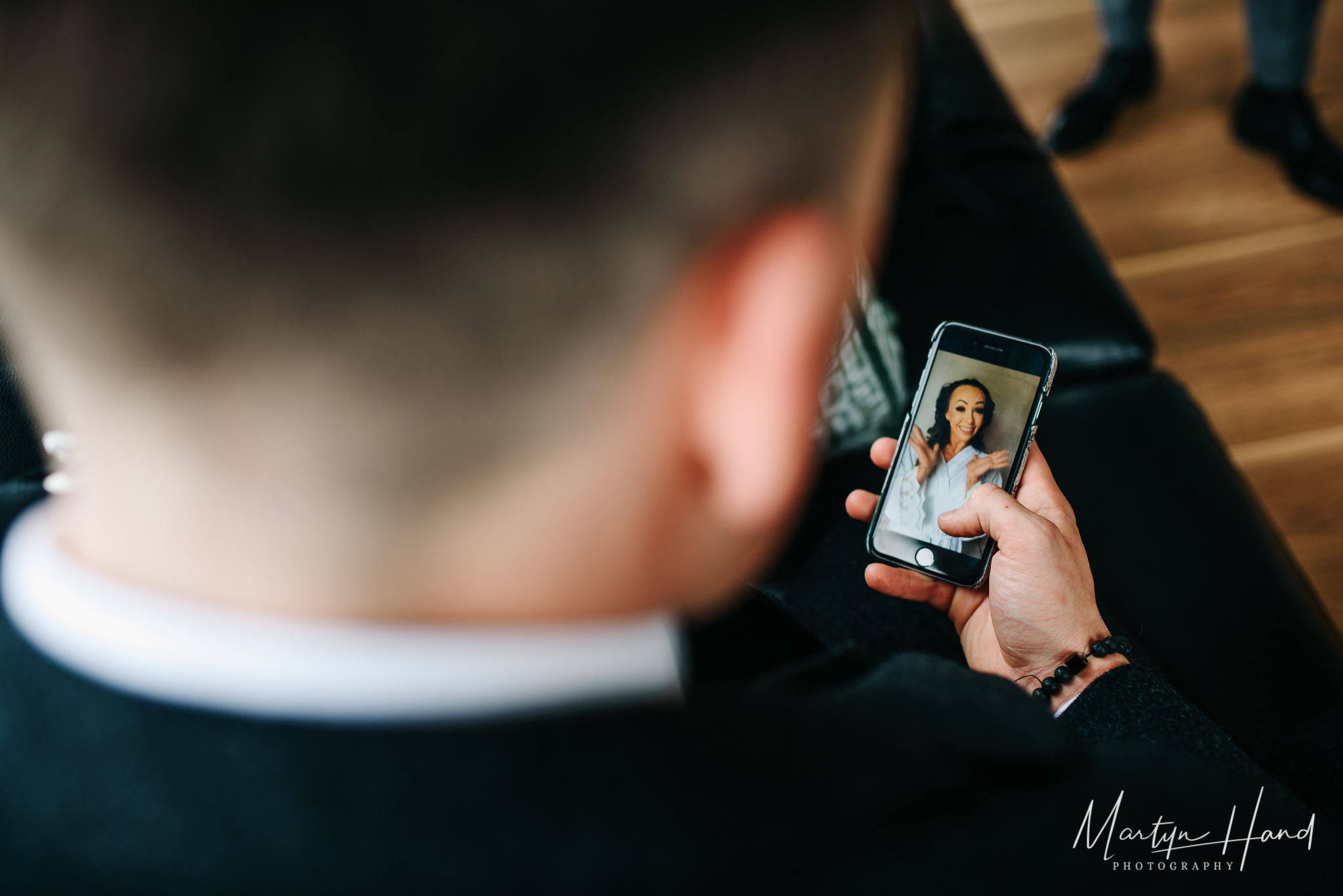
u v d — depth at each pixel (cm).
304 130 17
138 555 21
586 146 18
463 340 19
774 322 21
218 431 19
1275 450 146
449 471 20
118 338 19
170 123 17
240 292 18
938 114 127
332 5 16
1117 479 101
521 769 20
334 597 21
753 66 19
